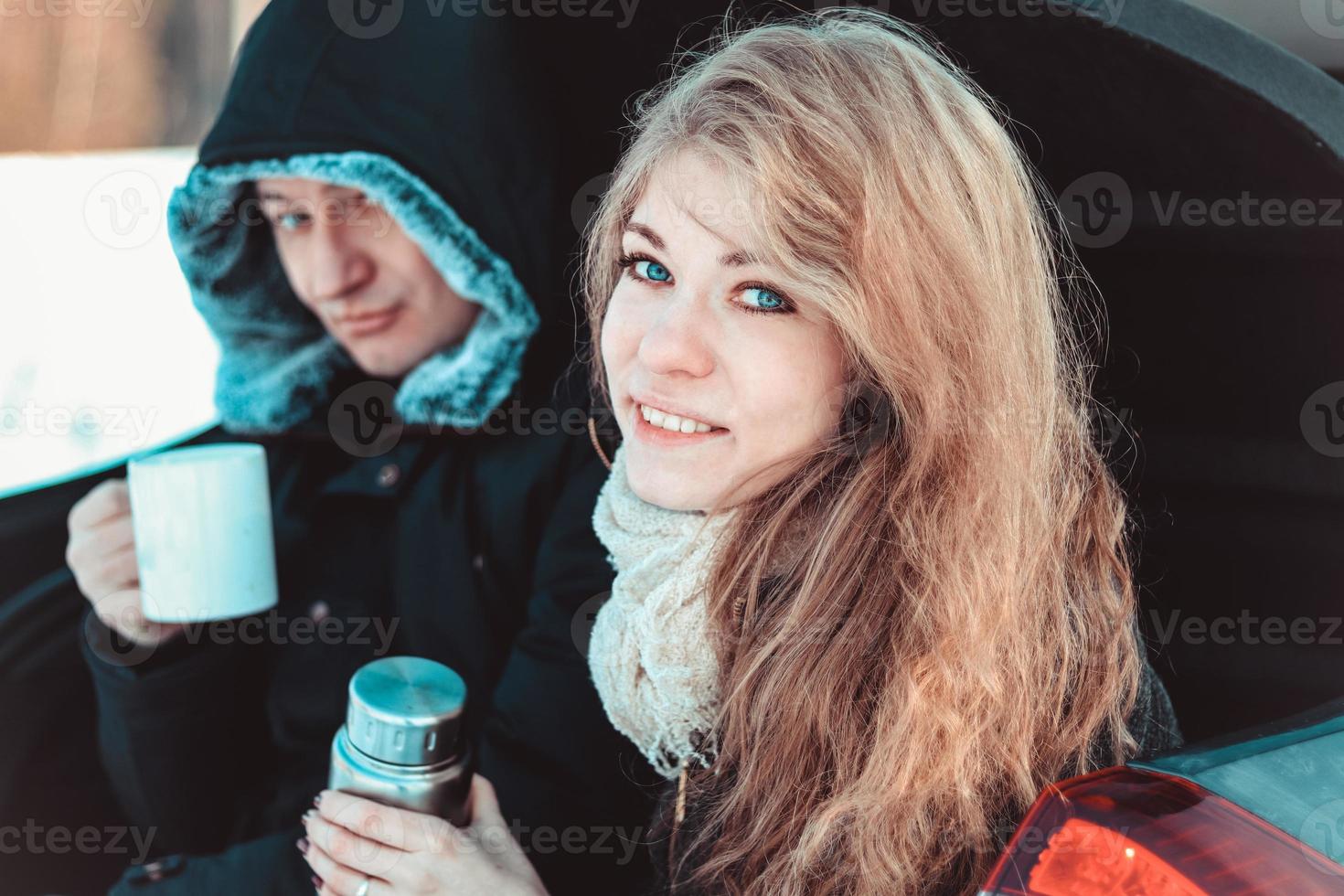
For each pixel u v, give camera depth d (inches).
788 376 28.5
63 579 51.9
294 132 45.9
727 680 31.9
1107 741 32.6
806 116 27.2
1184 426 40.8
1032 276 31.6
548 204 48.3
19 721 49.6
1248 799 21.7
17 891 48.1
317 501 51.6
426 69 45.0
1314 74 30.3
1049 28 31.7
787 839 30.9
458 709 31.4
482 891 30.8
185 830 50.1
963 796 29.9
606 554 44.8
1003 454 30.0
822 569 30.0
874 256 27.5
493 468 49.0
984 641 29.9
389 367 50.8
